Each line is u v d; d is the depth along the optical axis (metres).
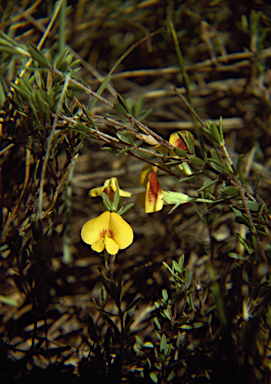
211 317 0.18
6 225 0.19
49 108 0.17
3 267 0.20
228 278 0.19
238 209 0.17
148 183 0.18
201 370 0.18
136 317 0.21
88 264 0.23
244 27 0.23
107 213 0.17
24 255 0.18
